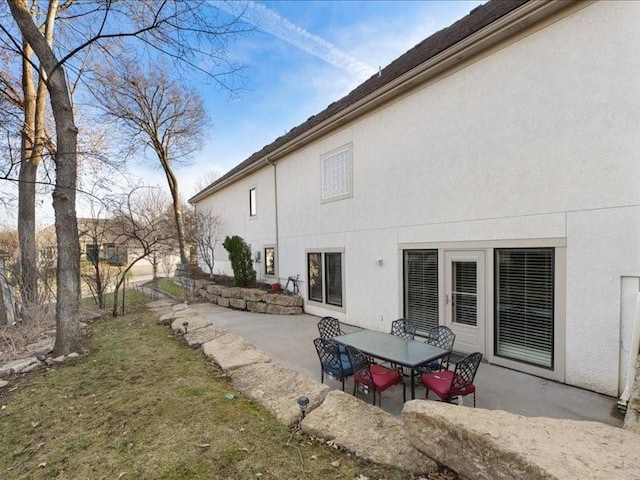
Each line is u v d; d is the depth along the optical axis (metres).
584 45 4.53
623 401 3.99
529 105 5.10
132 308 11.91
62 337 6.46
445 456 2.62
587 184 4.55
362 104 7.79
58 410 4.18
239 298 11.76
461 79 6.00
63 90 6.66
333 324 6.22
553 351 4.95
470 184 5.92
